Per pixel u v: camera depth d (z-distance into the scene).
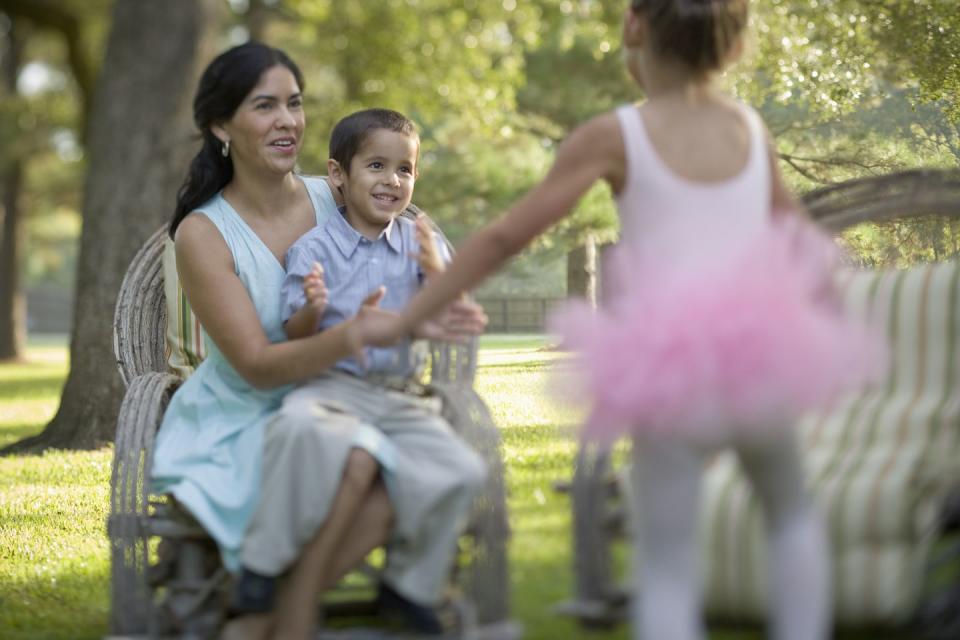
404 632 2.42
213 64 2.90
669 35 2.13
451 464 2.38
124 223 7.04
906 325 2.59
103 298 6.82
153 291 3.34
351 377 2.59
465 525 2.43
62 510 4.47
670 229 2.06
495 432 2.55
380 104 10.52
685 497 1.93
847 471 2.29
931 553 2.15
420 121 10.57
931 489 2.19
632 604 2.30
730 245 2.05
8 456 6.29
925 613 2.11
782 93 4.73
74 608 3.11
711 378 1.85
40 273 33.38
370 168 2.87
